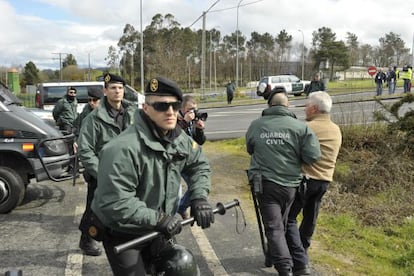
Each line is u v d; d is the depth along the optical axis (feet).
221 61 218.79
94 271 13.62
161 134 7.90
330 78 216.54
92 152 12.94
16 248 15.28
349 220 19.01
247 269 14.03
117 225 7.82
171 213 8.36
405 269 14.74
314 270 14.11
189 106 16.84
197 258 14.79
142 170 7.73
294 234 13.58
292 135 12.65
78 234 16.69
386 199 22.61
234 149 35.53
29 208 19.86
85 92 43.80
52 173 19.30
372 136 29.66
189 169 8.82
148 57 180.34
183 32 192.75
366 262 15.11
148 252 8.34
